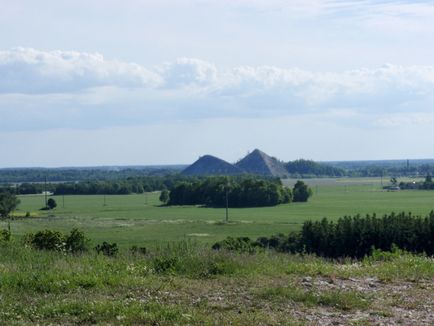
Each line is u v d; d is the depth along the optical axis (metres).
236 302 10.90
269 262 14.83
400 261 15.62
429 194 141.50
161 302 10.78
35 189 171.38
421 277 13.62
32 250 17.31
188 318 9.70
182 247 15.78
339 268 14.52
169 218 91.44
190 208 112.69
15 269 13.19
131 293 11.40
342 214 89.31
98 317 9.85
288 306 10.73
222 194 117.75
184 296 11.29
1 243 18.66
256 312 10.21
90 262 14.26
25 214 100.56
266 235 61.88
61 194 169.62
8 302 10.68
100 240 58.66
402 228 37.53
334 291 11.84
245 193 115.06
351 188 178.12
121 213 102.81
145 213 102.19
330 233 40.88
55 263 13.95
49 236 22.58
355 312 10.51
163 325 9.44
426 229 36.78
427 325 9.77
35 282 11.95
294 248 42.88
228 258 14.36
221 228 74.25
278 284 12.34
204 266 13.62
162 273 13.27
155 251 15.77
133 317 9.76
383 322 9.89
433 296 11.74
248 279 12.79
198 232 69.56
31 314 10.00
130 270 13.21
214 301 10.96
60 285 11.79
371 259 16.69
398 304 11.06
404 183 187.00
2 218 91.81
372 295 11.67
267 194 114.50
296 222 79.12
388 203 111.25
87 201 140.00
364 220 40.53
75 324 9.59
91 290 11.67
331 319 10.00
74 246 22.61
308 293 11.45
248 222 81.00
